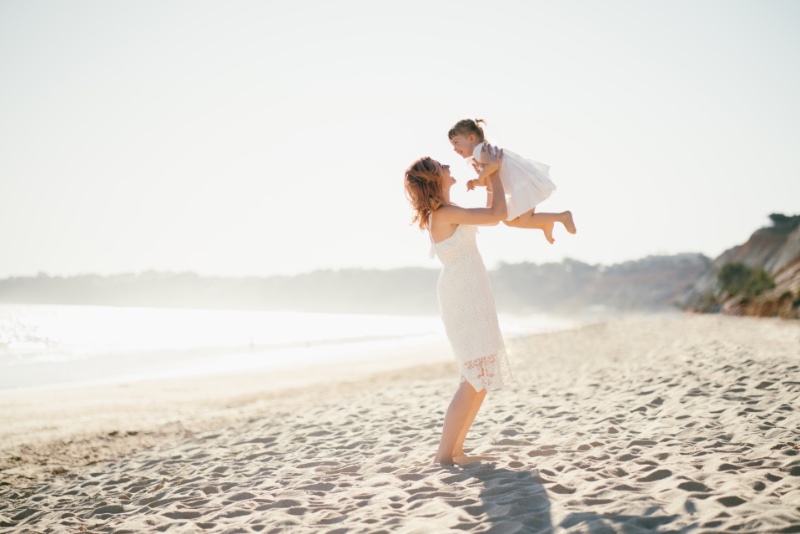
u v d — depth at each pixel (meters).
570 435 5.24
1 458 7.65
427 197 4.17
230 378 19.94
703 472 3.51
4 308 134.00
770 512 2.64
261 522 3.51
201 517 3.88
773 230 89.38
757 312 38.66
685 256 156.00
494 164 4.01
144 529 3.73
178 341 48.00
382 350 34.50
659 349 14.31
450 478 3.95
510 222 4.25
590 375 10.03
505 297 190.50
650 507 2.92
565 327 51.47
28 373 24.78
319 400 11.52
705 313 57.44
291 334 61.56
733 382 6.95
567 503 3.16
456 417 4.34
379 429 6.84
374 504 3.58
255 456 6.20
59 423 11.22
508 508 3.14
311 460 5.57
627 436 5.01
